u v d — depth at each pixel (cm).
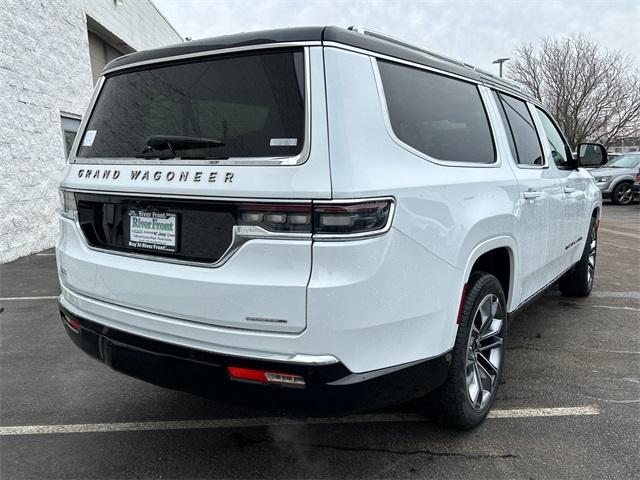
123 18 1207
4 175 719
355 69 216
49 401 329
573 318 490
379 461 264
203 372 217
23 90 752
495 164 309
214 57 231
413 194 222
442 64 283
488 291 286
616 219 1309
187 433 292
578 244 494
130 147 251
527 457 266
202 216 215
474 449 274
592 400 327
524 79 2905
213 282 208
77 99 909
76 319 262
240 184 202
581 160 494
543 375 363
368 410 216
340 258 194
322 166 195
